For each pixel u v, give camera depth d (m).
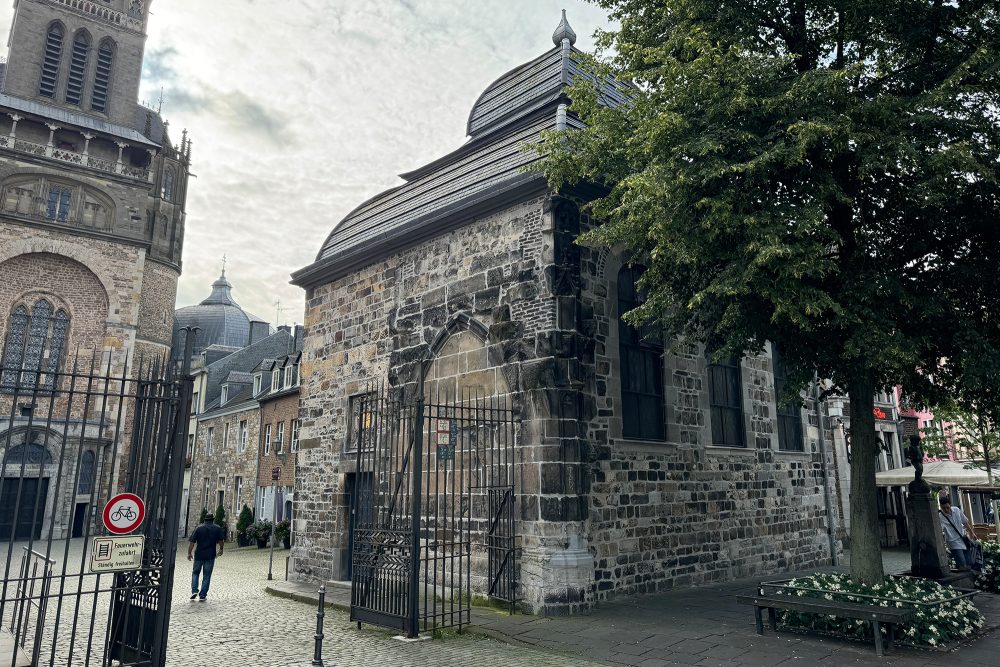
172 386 6.95
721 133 8.55
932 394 10.34
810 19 9.86
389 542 10.06
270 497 33.84
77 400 37.19
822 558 17.03
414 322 14.89
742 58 8.68
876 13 8.84
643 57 9.63
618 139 9.99
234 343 66.69
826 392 9.95
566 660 8.17
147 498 6.66
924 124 7.95
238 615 11.96
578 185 12.39
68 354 39.31
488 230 13.44
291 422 33.03
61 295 39.81
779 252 7.52
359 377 16.36
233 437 39.69
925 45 8.96
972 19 8.75
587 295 12.38
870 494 9.10
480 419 11.91
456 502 12.78
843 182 8.94
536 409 11.67
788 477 16.52
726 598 11.88
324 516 16.61
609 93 15.19
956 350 8.98
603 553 11.66
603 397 12.21
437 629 9.72
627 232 9.67
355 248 16.89
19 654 5.77
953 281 8.97
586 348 12.06
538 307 12.11
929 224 8.89
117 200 43.66
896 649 8.14
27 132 44.00
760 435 15.88
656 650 8.49
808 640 8.70
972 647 8.23
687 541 13.29
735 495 14.70
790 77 9.09
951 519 12.95
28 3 46.72
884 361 7.91
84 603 13.30
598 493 11.79
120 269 41.59
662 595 12.23
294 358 33.53
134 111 49.50
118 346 40.44
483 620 10.38
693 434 13.93
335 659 8.38
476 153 15.65
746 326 9.16
